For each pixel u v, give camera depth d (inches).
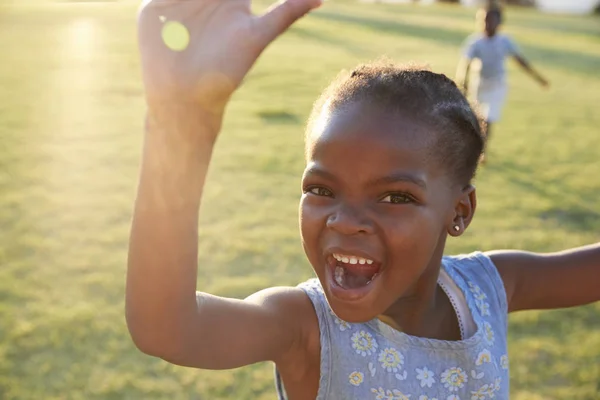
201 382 132.2
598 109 490.0
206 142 40.8
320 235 47.2
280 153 314.5
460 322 59.6
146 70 38.5
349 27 1015.6
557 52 846.5
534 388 132.6
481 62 323.3
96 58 635.5
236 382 132.6
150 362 138.6
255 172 281.6
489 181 281.0
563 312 161.0
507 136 378.6
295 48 764.6
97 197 242.1
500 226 224.1
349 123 46.1
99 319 153.6
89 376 133.3
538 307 67.1
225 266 184.2
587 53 856.3
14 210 223.9
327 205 46.8
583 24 1321.4
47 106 418.3
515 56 323.6
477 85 326.6
